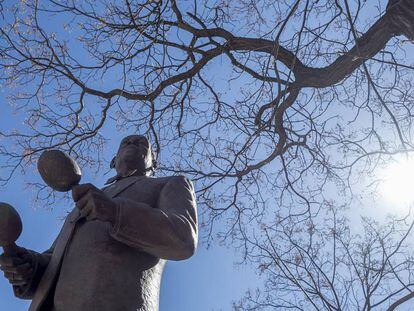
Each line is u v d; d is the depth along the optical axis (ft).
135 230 11.64
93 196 11.34
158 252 11.98
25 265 12.63
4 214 12.31
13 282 12.71
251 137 31.01
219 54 32.14
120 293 12.16
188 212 12.76
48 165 12.25
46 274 12.71
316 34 25.88
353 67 29.68
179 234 12.03
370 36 28.81
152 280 12.66
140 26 30.66
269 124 27.81
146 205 11.94
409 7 27.02
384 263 26.81
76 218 12.98
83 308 12.00
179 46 32.07
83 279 12.22
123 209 11.55
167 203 12.98
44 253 13.44
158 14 29.27
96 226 12.68
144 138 15.14
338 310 25.84
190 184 13.64
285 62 30.04
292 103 31.58
